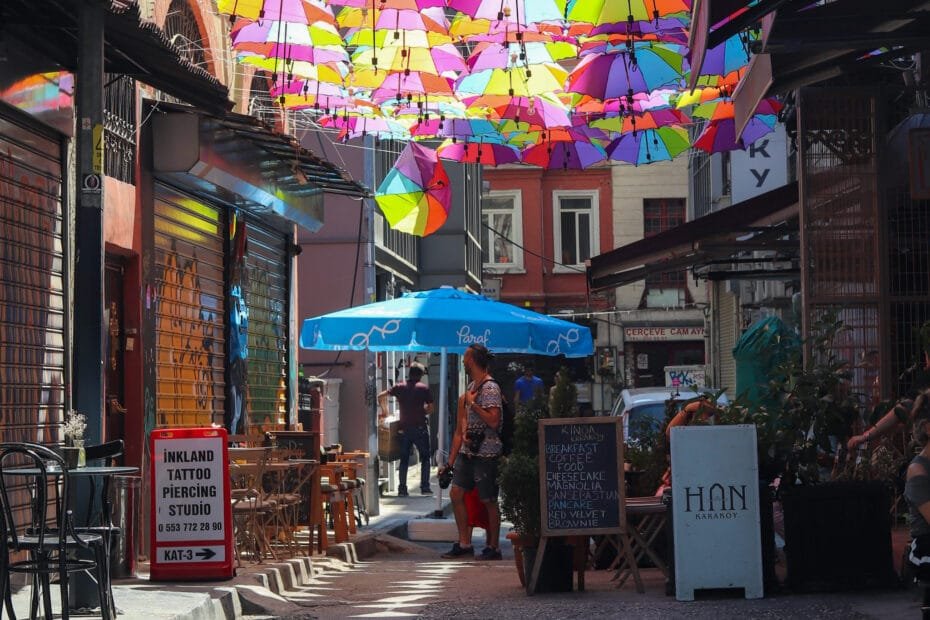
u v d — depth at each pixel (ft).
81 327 29.22
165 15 46.85
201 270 50.75
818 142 45.57
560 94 57.57
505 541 58.75
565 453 34.60
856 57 36.37
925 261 45.57
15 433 32.94
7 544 23.52
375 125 61.62
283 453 44.57
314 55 47.85
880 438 33.76
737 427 32.42
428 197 65.05
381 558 51.16
